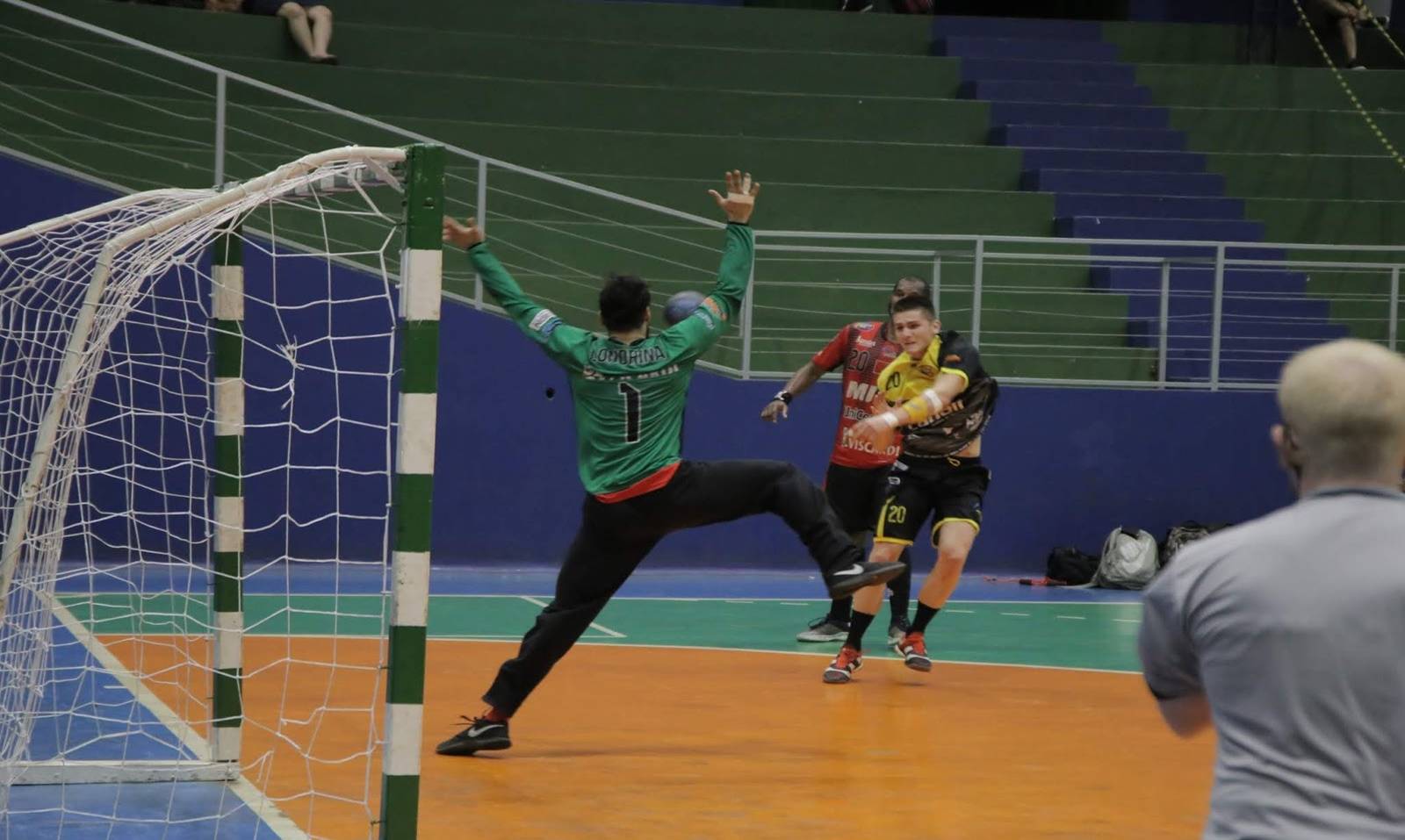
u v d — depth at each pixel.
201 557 14.16
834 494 10.52
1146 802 6.52
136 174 16.05
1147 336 17.16
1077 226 18.17
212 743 6.68
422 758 7.05
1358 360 2.59
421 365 5.03
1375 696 2.46
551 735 7.68
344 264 14.93
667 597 13.77
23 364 12.30
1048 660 10.53
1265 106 21.00
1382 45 22.61
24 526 6.20
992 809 6.34
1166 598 2.69
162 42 17.78
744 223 7.07
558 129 18.14
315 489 14.83
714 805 6.30
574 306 16.14
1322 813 2.43
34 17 17.08
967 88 20.45
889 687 9.29
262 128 17.22
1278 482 16.34
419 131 17.73
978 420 9.30
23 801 6.12
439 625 11.62
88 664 9.01
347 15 19.48
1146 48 21.84
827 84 20.27
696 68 19.97
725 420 15.54
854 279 17.62
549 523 15.43
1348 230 19.02
